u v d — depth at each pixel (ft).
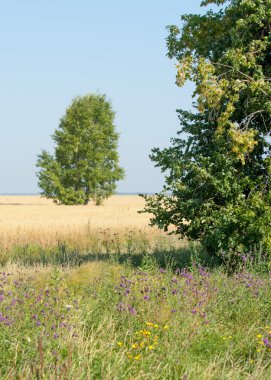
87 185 339.77
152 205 78.84
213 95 71.15
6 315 36.78
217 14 80.38
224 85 71.87
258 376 31.68
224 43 78.64
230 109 71.61
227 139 74.02
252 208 72.08
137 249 97.60
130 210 254.06
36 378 27.89
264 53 76.95
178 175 74.28
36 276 62.18
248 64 72.69
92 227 134.82
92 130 346.95
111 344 34.53
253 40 73.97
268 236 69.26
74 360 31.50
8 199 560.20
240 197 72.84
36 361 29.60
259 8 73.05
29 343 32.73
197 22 79.77
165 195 77.61
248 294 47.24
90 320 39.88
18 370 30.50
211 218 72.13
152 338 36.88
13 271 70.44
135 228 134.10
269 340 38.42
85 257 93.04
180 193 74.84
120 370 31.40
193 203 73.05
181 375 32.01
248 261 63.93
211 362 33.96
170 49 82.79
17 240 114.21
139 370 32.45
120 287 45.96
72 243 113.80
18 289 46.47
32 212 233.55
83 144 341.00
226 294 46.98
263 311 44.29
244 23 73.56
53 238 116.37
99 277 55.26
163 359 34.01
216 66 76.13
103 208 285.64
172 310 39.50
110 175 347.77
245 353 36.99
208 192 74.69
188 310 41.04
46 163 343.87
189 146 78.59
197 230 77.66
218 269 63.46
